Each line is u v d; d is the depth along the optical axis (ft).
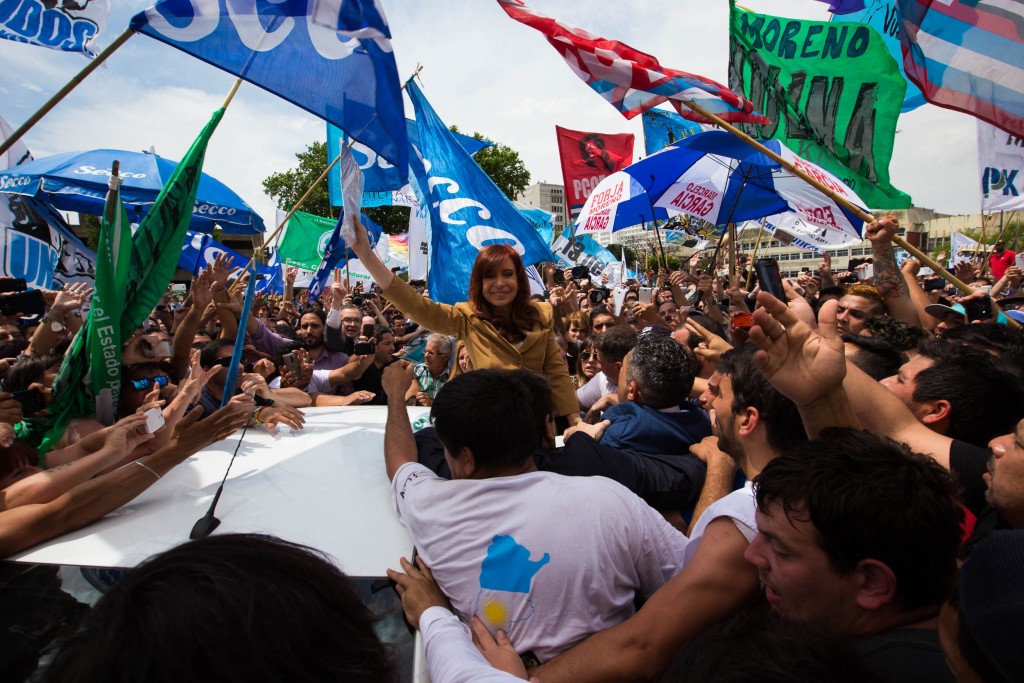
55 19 7.89
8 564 4.26
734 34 13.08
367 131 8.09
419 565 4.64
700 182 17.16
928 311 11.90
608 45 7.98
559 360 9.57
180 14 6.95
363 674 2.17
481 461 4.84
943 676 2.80
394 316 27.68
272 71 7.47
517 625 4.25
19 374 7.40
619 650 3.94
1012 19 8.34
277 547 2.24
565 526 4.36
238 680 1.81
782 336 4.12
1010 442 4.37
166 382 7.59
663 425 6.75
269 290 30.37
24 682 3.76
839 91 13.25
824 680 2.34
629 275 46.01
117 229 6.36
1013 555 2.14
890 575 3.10
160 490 5.30
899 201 13.43
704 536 4.19
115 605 1.92
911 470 3.27
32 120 6.35
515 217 13.74
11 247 15.23
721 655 2.59
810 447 3.55
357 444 6.48
